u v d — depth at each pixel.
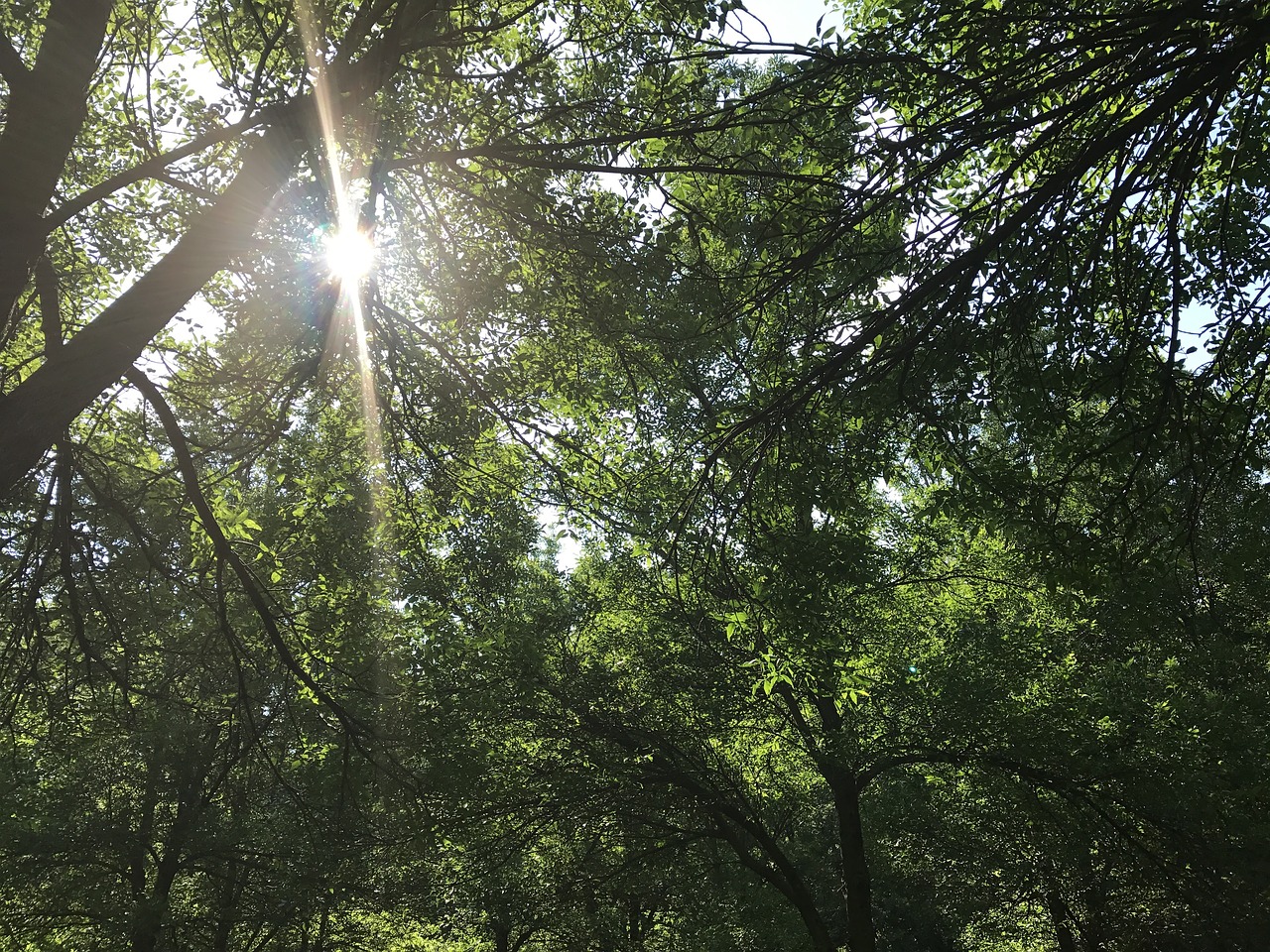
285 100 6.07
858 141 6.02
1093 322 6.55
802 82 5.88
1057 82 5.30
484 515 9.65
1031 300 6.30
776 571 7.57
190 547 7.98
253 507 8.32
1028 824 14.36
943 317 6.03
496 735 14.01
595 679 14.48
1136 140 5.93
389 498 8.91
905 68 5.75
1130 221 6.20
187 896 17.20
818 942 14.02
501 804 13.24
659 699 14.71
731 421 7.18
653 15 7.36
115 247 8.12
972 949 22.80
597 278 7.77
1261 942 12.09
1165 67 5.07
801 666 8.10
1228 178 6.30
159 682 10.93
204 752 14.59
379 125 6.71
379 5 6.16
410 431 8.48
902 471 7.37
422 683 11.65
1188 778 11.96
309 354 7.58
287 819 14.98
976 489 6.91
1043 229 6.05
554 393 8.76
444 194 8.16
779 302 6.95
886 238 6.77
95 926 14.65
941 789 15.62
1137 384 6.28
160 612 8.95
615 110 7.34
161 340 7.86
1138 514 6.57
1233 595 11.26
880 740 13.60
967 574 14.05
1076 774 12.62
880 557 12.46
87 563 7.83
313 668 8.73
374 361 8.39
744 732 15.41
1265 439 6.34
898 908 23.64
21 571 7.56
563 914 17.02
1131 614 8.09
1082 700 13.17
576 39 7.53
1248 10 4.96
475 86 7.11
